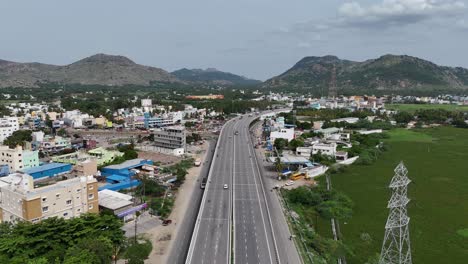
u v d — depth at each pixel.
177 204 157.25
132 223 135.75
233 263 104.94
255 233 125.94
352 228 138.00
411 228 137.62
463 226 139.50
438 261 112.06
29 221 111.12
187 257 107.38
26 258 92.56
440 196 175.88
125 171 196.88
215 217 140.38
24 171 189.88
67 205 125.50
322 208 154.25
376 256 112.94
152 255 110.81
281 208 151.75
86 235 105.44
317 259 109.25
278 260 106.56
